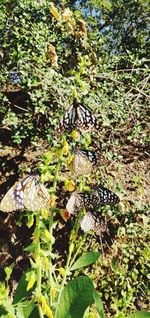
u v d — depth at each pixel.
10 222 3.59
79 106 1.63
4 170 4.00
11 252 3.49
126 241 3.48
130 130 3.89
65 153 1.66
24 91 3.71
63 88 3.39
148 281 3.33
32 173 1.63
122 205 3.43
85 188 1.93
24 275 1.76
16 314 1.74
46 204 1.58
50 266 1.71
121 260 3.39
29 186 1.53
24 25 3.74
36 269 1.62
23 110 3.93
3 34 3.78
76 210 1.91
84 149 1.82
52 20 3.84
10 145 4.14
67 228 3.53
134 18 5.46
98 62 3.95
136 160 4.25
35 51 3.71
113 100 3.78
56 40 3.75
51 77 3.43
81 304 1.61
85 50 3.19
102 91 3.75
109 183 3.56
